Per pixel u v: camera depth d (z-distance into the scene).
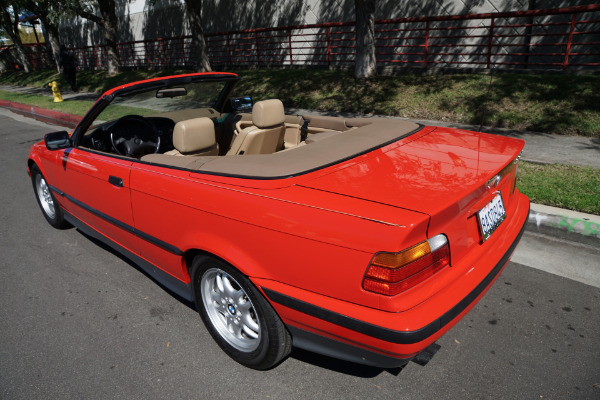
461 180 2.06
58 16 17.11
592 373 2.30
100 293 3.33
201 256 2.43
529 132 6.75
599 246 3.57
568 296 2.98
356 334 1.84
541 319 2.76
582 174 4.75
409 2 12.19
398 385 2.29
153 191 2.62
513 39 10.57
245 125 3.84
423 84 9.45
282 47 15.92
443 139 2.72
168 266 2.77
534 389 2.21
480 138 2.75
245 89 12.38
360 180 2.09
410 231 1.68
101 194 3.17
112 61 20.86
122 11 22.98
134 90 3.10
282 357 2.33
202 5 18.44
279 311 2.10
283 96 10.93
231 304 2.45
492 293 3.07
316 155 2.39
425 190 1.96
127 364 2.55
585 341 2.54
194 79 3.39
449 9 11.48
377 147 2.54
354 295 1.83
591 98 7.17
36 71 28.64
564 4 9.66
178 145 2.70
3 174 6.80
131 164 2.86
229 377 2.41
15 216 5.00
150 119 3.38
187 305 3.13
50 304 3.21
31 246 4.19
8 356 2.66
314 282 1.94
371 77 10.80
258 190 2.13
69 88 19.39
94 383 2.41
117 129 3.19
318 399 2.23
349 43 14.01
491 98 7.95
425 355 2.07
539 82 8.15
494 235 2.30
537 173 4.87
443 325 1.81
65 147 3.42
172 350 2.65
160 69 19.83
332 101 9.86
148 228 2.77
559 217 3.76
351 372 2.41
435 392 2.23
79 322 2.97
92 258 3.89
